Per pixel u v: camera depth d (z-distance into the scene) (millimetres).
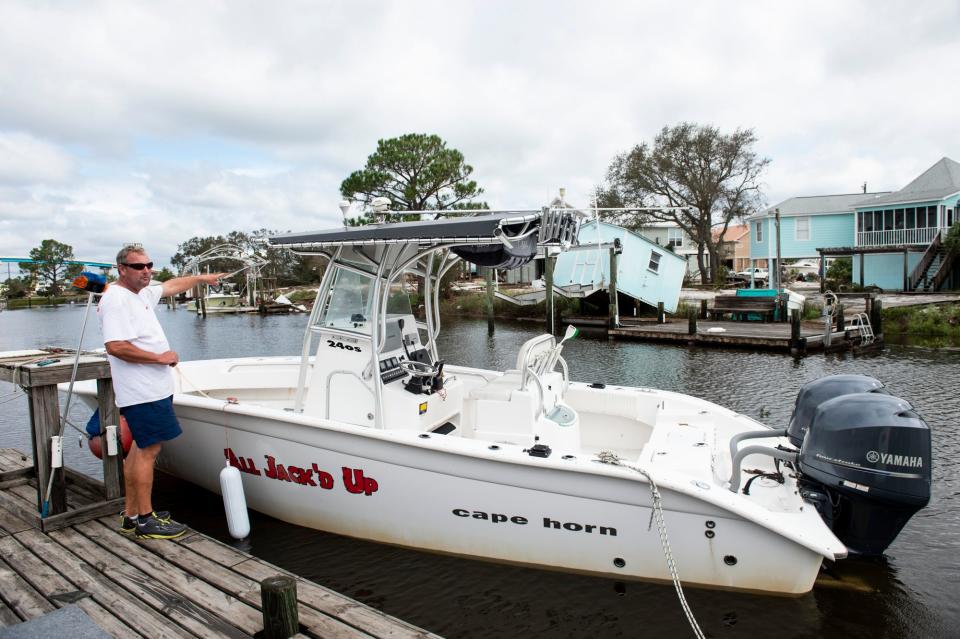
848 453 3670
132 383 3619
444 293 30047
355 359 4961
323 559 4602
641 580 4094
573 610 3996
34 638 2648
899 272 27141
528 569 4324
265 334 24109
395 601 4129
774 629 3785
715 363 14164
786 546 3707
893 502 3568
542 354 5168
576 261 22688
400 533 4598
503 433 4691
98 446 4277
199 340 21906
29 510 4145
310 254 5148
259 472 5012
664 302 22031
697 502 3777
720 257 42062
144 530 3795
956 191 25766
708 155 35156
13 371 3945
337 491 4699
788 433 4449
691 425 4910
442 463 4270
